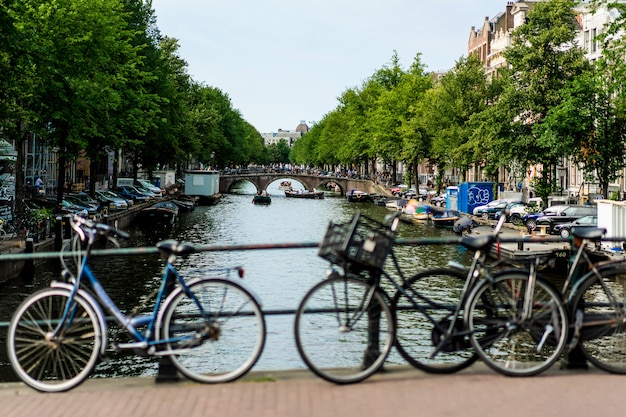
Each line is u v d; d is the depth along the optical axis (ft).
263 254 111.96
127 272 90.02
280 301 76.74
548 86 141.08
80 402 17.81
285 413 16.78
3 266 75.36
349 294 19.27
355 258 18.54
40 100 94.84
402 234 157.38
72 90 95.25
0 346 49.60
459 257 94.58
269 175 380.58
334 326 20.72
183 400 17.81
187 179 274.77
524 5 238.48
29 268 81.66
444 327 20.11
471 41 308.81
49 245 93.97
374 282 19.13
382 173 384.06
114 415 16.85
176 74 240.73
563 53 142.00
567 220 131.64
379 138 245.45
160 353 18.90
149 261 99.30
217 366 34.42
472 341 19.65
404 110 234.17
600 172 134.92
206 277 19.12
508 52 144.25
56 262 92.68
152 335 19.27
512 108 143.13
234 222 189.57
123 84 120.06
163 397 18.08
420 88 233.76
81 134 108.88
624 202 92.58
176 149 192.34
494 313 20.02
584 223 122.11
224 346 35.86
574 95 130.21
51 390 18.72
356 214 18.81
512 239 20.44
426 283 21.42
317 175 377.71
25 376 18.79
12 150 120.16
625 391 18.57
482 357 19.67
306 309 19.21
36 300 19.10
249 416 16.60
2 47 67.15
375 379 19.45
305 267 99.81
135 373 47.03
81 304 19.11
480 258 20.13
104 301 19.39
